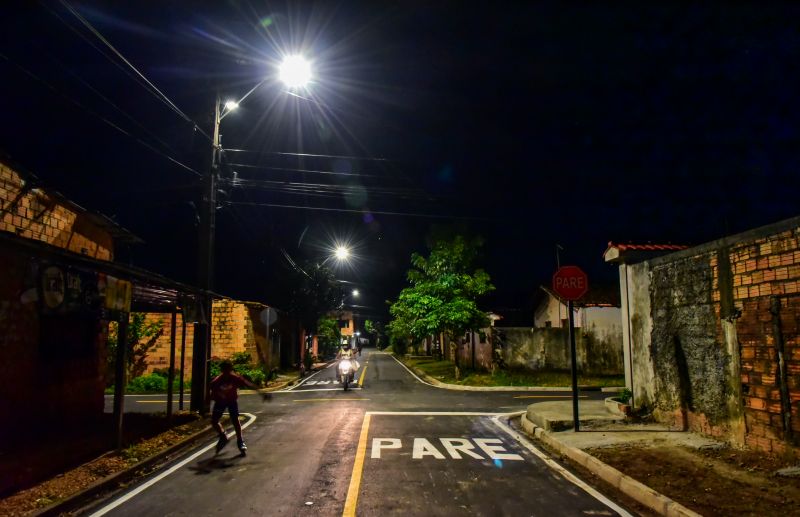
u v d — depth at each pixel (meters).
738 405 8.68
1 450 9.11
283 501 6.56
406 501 6.54
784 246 7.75
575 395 10.62
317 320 37.28
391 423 12.55
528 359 25.27
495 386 21.91
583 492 7.02
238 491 7.03
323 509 6.25
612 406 12.38
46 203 11.31
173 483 7.49
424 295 25.30
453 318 23.72
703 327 9.62
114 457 8.55
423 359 44.09
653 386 11.30
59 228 11.82
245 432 11.53
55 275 8.68
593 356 25.09
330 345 55.00
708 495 6.46
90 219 13.09
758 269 8.26
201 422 12.45
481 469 8.18
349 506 6.34
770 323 7.97
